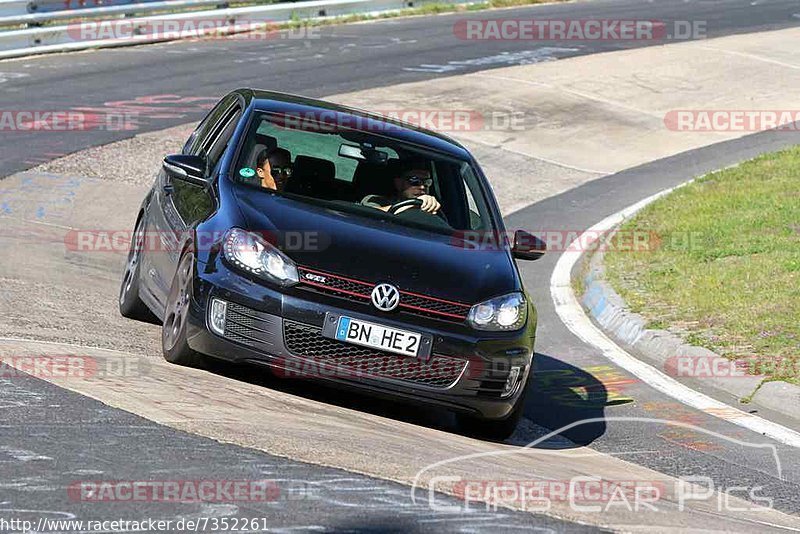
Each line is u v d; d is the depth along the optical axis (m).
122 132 59.66
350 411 23.27
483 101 75.69
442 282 23.52
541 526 16.06
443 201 27.11
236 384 23.20
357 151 27.56
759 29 106.12
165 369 23.41
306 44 91.12
